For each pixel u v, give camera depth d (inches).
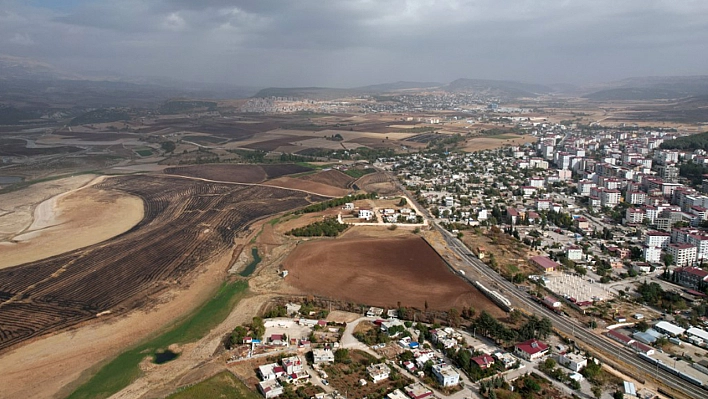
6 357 5526.6
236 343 5738.2
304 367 5221.5
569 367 5196.9
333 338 5851.4
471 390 4835.1
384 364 5231.3
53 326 6225.4
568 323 6230.3
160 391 4849.9
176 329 6195.9
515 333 5713.6
